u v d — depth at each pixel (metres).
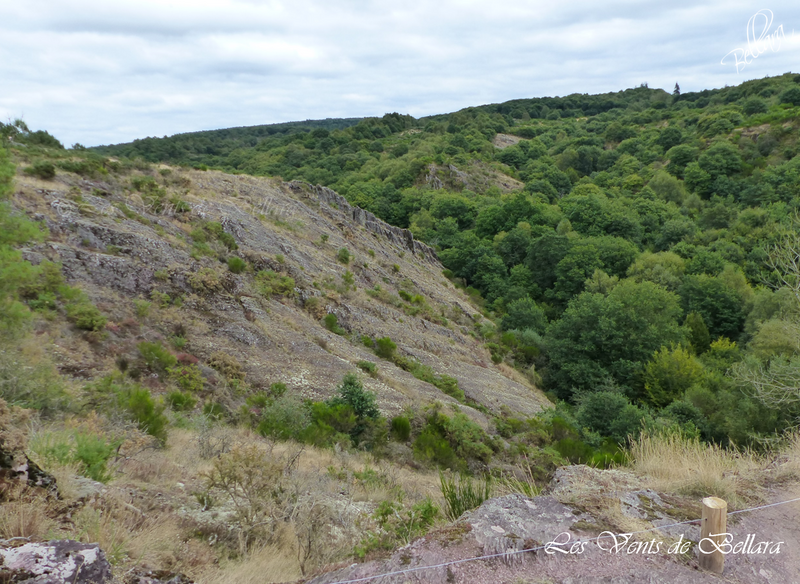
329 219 42.62
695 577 3.70
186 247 23.33
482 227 69.06
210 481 6.39
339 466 11.62
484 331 37.66
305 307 25.42
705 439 20.11
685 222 66.94
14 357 10.76
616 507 4.76
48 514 4.55
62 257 17.77
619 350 32.19
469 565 3.67
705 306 44.47
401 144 125.69
